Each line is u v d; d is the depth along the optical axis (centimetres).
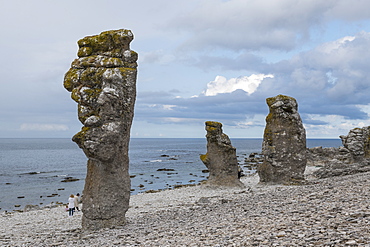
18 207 3897
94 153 1539
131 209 2523
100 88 1625
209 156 3459
